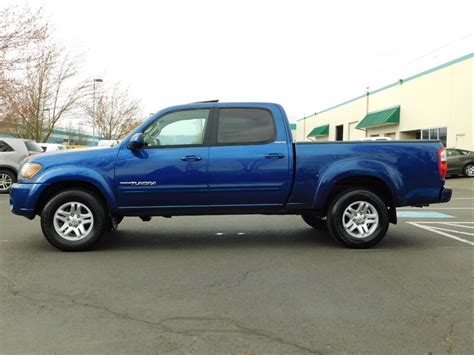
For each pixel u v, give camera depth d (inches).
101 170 253.6
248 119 262.7
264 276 210.2
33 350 136.1
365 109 1456.7
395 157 261.9
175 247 271.0
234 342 141.5
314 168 259.4
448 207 470.3
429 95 1067.9
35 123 1208.8
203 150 256.7
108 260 239.5
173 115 261.0
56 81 1205.7
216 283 199.8
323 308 169.3
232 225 345.7
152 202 257.9
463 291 188.4
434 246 272.8
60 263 233.5
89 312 165.9
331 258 243.4
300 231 321.1
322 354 133.9
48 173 253.9
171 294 185.3
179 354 133.6
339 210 261.9
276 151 258.2
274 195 260.8
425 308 169.3
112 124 1985.7
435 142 266.5
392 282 200.8
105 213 261.1
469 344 139.6
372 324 154.8
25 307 171.0
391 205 273.4
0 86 900.6
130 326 153.5
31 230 324.2
